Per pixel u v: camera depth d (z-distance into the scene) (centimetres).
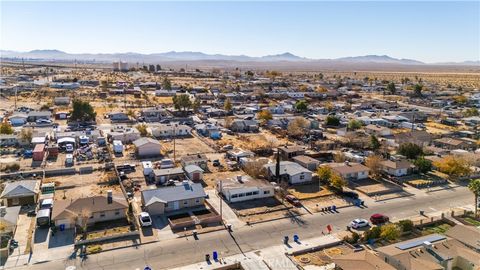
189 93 19788
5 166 7662
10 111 13875
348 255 4403
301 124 12088
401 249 4506
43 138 9638
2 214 5338
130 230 5269
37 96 17500
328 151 9450
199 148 9738
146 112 13675
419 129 12575
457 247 4584
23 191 6044
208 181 7325
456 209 6259
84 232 5128
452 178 7850
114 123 12500
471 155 8906
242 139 10781
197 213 5884
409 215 5994
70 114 13112
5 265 4391
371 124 12862
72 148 9112
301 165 8206
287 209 6138
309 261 4597
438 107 17425
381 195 6838
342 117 13988
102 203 5634
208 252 4784
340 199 6600
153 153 9000
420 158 8250
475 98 19525
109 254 4691
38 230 5234
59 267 4388
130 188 6812
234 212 5962
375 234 5103
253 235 5247
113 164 8094
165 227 5431
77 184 7006
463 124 13625
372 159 7969
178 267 4438
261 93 19712
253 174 7500
